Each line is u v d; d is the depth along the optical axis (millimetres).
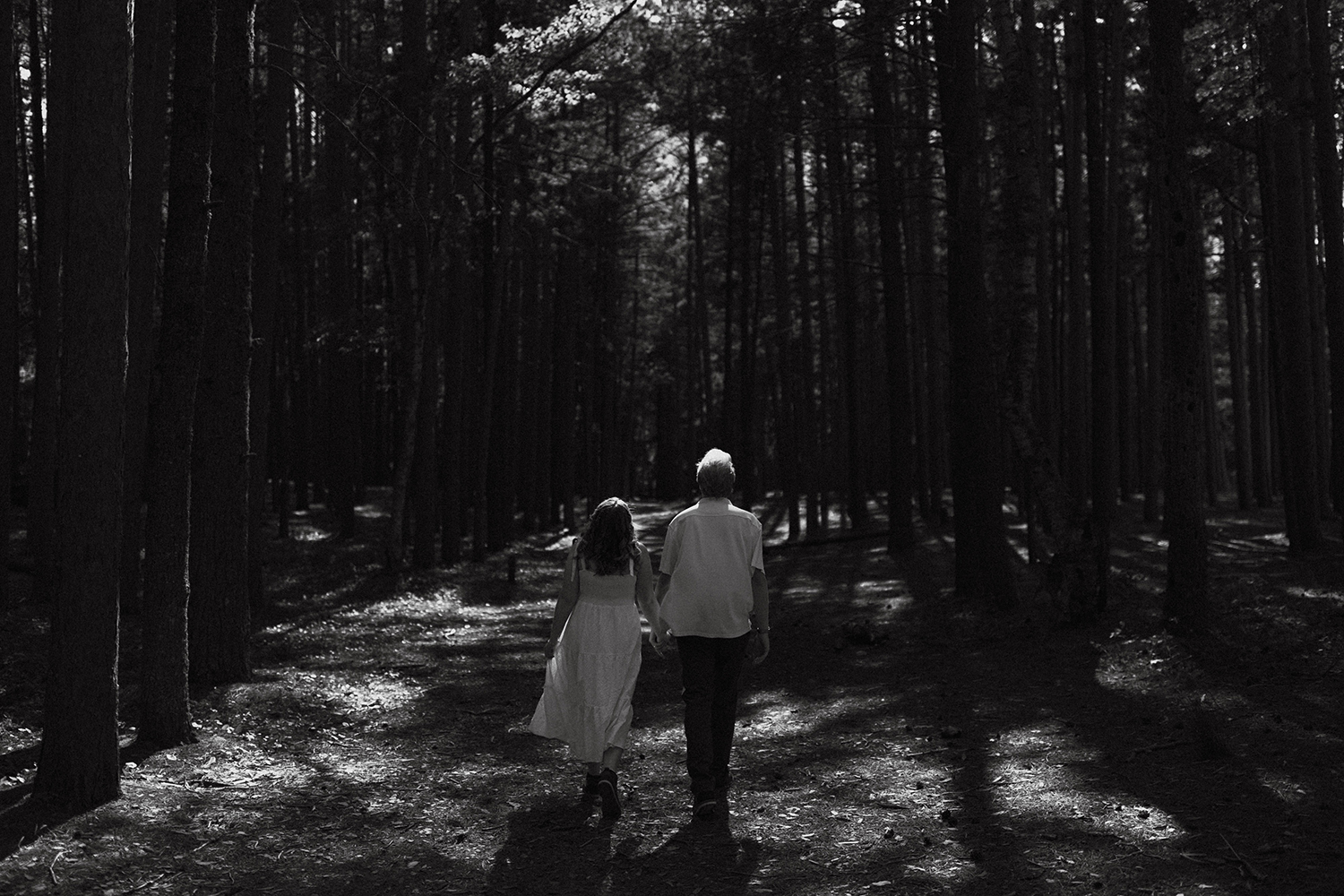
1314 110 16812
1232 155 24188
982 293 14289
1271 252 19719
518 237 27578
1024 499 26922
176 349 7484
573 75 19359
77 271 5922
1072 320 20641
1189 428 10016
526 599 19297
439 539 27875
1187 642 9727
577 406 49250
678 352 53688
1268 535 21297
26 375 29203
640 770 7344
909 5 15586
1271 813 5484
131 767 6777
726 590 6230
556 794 6707
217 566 9586
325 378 33625
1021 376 12219
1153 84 10125
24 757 6984
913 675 10531
